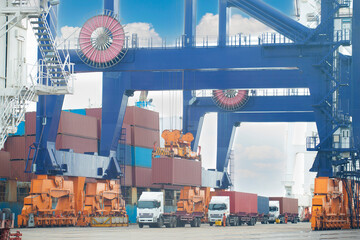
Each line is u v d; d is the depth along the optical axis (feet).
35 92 121.90
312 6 239.91
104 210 209.56
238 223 253.03
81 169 200.54
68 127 226.38
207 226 228.02
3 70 112.68
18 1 114.21
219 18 204.33
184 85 218.38
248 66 195.93
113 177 215.92
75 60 202.18
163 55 199.82
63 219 192.54
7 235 90.58
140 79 217.77
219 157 296.92
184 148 242.99
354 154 189.98
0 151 210.18
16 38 114.32
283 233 163.32
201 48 198.49
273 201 316.19
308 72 193.67
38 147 187.52
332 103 193.16
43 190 184.96
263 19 201.57
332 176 193.47
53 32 180.96
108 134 214.69
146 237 133.90
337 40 191.62
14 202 212.43
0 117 108.99
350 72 198.08
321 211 189.26
